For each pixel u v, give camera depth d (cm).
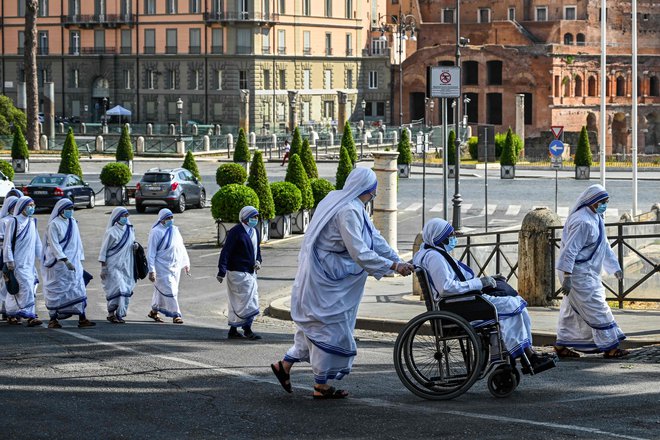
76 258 1752
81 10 11162
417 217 4362
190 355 1356
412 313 1820
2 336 1584
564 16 12025
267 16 10638
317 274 1022
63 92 11319
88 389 1108
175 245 1909
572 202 4916
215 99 10700
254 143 8362
